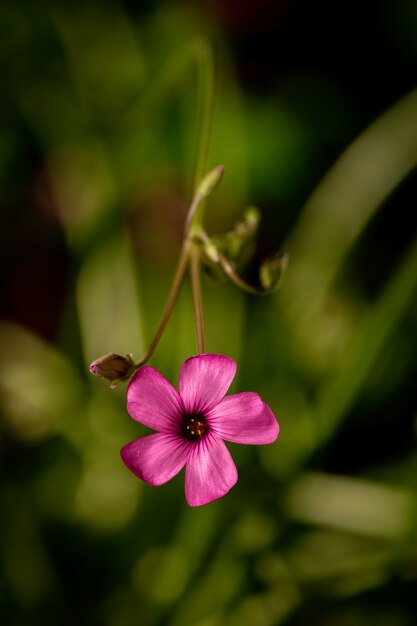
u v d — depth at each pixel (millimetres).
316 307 287
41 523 272
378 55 340
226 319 284
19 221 312
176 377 277
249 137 319
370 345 258
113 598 266
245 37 338
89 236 290
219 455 206
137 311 280
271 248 304
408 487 271
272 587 261
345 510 266
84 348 286
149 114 286
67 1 318
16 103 311
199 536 263
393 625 255
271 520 268
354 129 329
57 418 281
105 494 275
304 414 280
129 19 327
